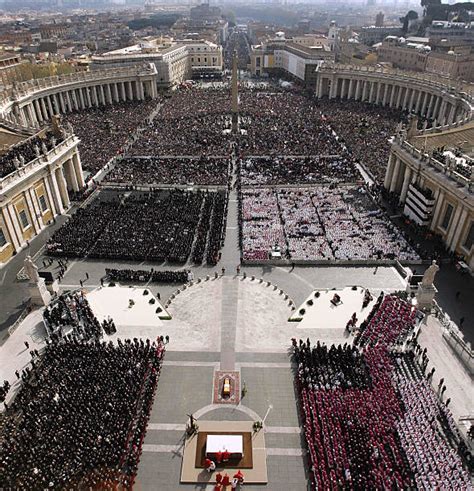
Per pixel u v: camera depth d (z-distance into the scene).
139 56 189.25
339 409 42.47
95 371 46.09
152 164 103.00
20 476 36.50
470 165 71.19
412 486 35.66
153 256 67.88
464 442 39.28
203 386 46.62
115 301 59.31
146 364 47.78
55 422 40.56
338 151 110.56
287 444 40.59
